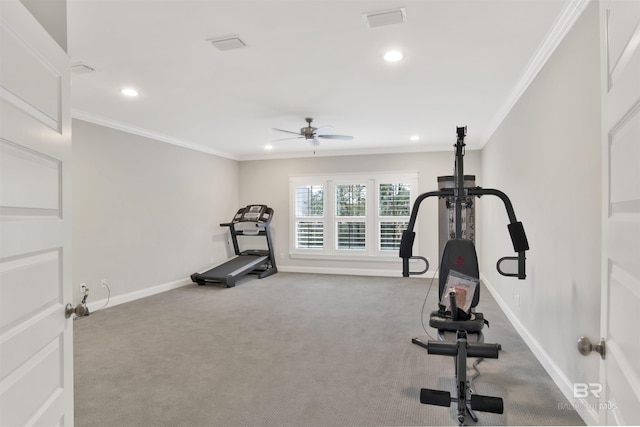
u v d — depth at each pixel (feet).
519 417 6.99
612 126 3.17
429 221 21.52
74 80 10.77
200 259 21.25
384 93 12.15
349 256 22.81
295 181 23.95
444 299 7.55
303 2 6.91
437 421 6.93
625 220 2.88
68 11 7.09
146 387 8.31
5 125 3.12
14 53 3.26
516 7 7.11
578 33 7.04
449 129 17.16
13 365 3.23
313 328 12.46
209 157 22.21
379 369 9.21
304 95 12.33
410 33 8.14
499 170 14.96
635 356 2.67
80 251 14.35
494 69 10.11
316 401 7.68
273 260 23.34
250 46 8.71
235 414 7.21
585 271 6.79
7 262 3.16
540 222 9.45
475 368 9.03
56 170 4.13
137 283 16.92
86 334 11.91
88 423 6.88
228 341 11.25
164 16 7.34
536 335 9.84
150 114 14.58
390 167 22.15
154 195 17.98
